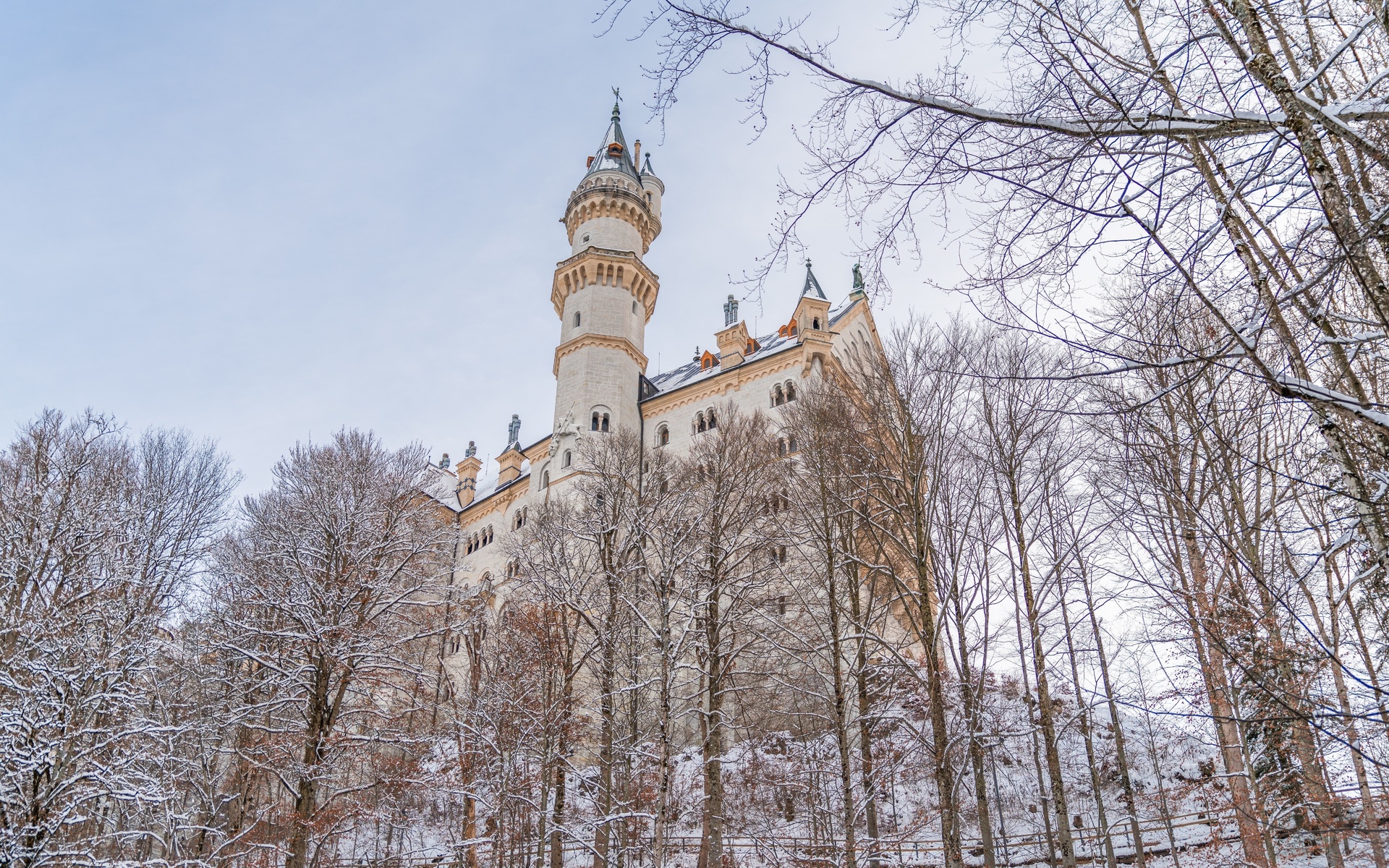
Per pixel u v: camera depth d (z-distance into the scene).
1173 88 6.95
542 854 24.78
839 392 27.34
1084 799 32.72
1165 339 8.14
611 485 33.00
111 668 22.94
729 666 27.38
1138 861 24.12
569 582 29.88
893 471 22.53
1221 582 15.30
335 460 32.44
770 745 32.31
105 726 23.75
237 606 30.02
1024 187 7.07
